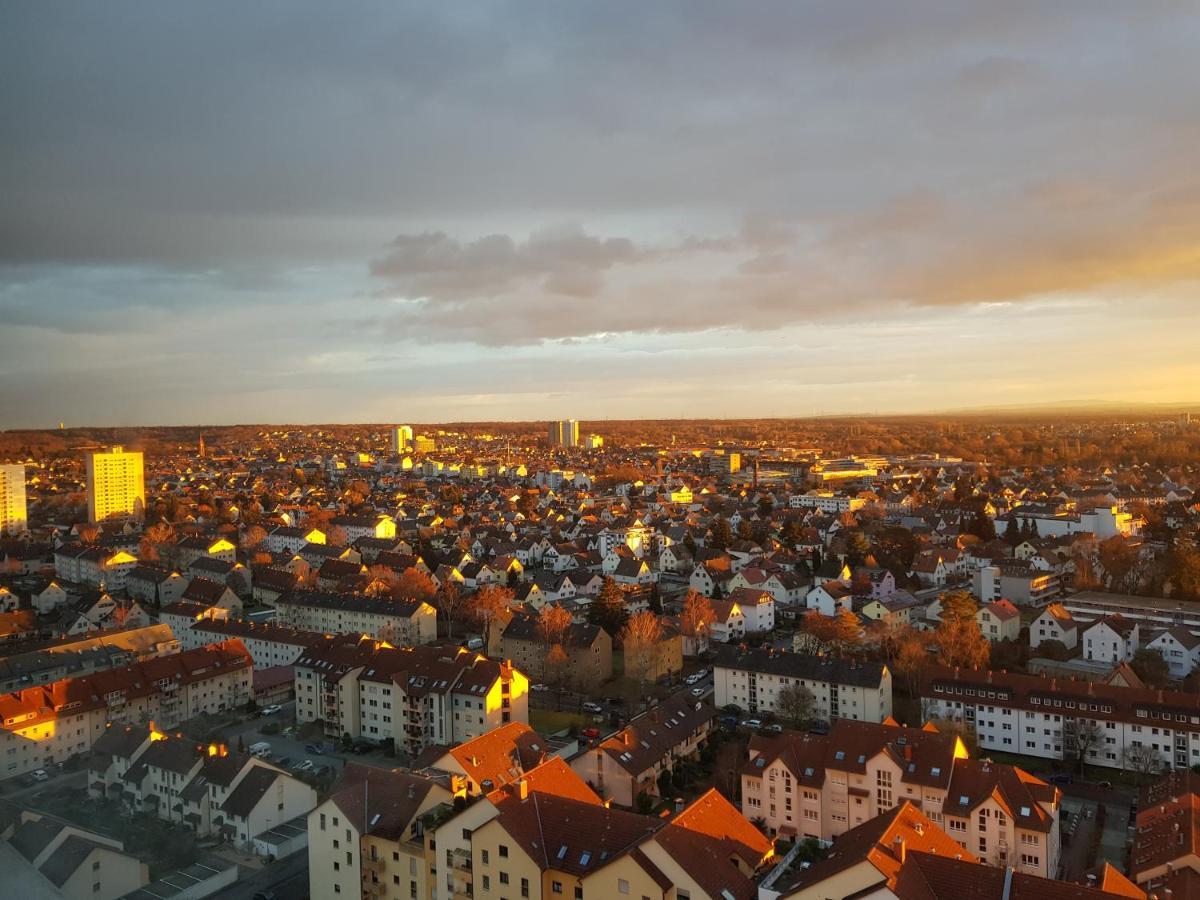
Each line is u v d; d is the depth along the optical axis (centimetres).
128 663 19650
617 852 9050
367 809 11012
